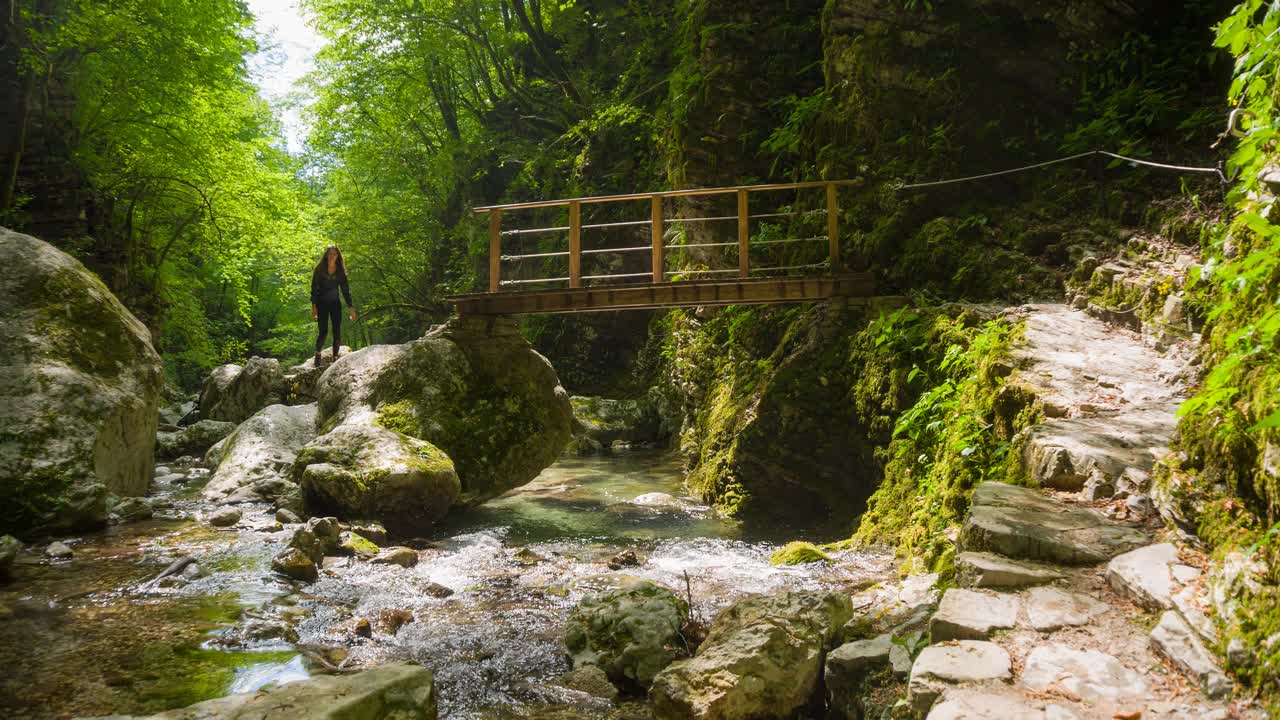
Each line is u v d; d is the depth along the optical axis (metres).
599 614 5.32
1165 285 7.29
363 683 3.90
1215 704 2.81
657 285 10.38
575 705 4.55
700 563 7.64
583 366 23.75
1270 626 2.88
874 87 11.07
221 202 24.41
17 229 19.47
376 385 10.89
